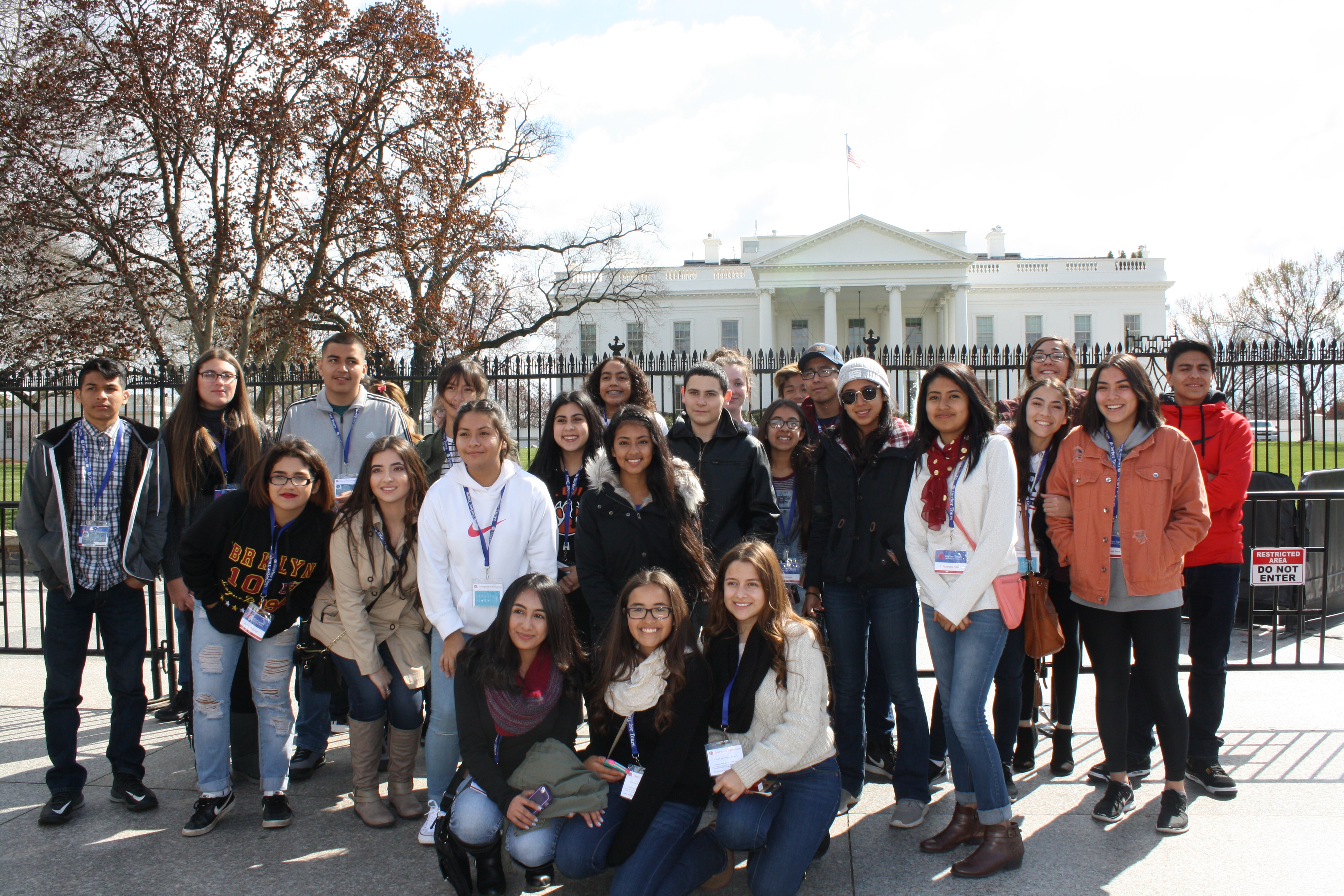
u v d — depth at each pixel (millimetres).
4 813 3512
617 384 4324
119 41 15023
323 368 4250
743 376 4633
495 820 2826
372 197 17891
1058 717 3744
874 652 3902
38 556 3441
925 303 42625
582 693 3039
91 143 15797
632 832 2688
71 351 15758
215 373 3766
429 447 4457
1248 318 36688
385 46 17156
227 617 3359
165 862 3098
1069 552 3365
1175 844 3057
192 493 3773
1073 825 3236
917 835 3230
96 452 3549
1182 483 3176
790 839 2676
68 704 3496
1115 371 3227
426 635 3533
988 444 3088
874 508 3338
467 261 21188
